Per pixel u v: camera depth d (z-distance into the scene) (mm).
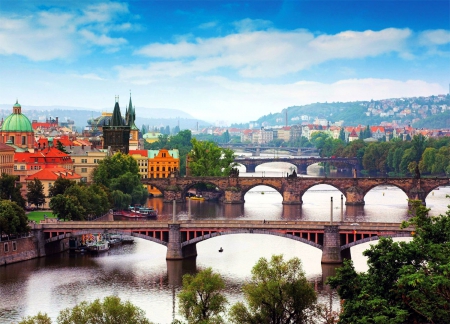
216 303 198875
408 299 159375
